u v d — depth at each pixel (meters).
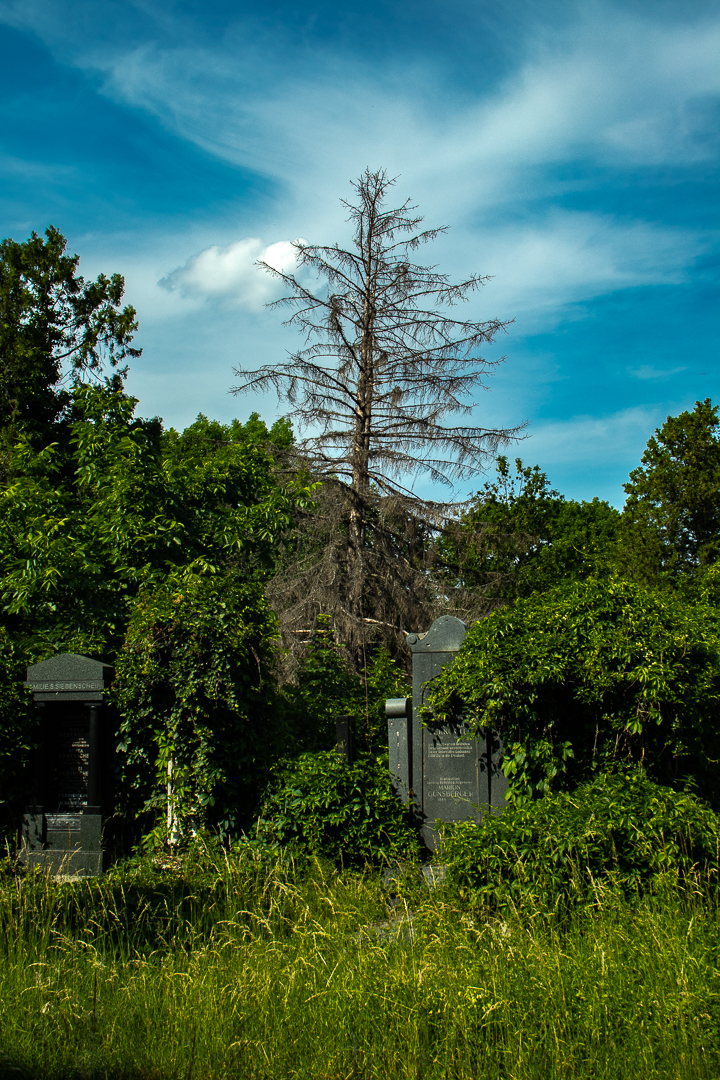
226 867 6.91
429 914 5.51
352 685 12.95
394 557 19.84
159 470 12.91
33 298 23.02
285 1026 4.18
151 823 9.32
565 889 5.58
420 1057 3.81
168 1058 3.93
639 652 7.73
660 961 4.43
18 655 10.47
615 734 7.98
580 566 24.39
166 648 8.90
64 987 4.55
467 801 8.79
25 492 12.57
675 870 5.52
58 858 8.82
